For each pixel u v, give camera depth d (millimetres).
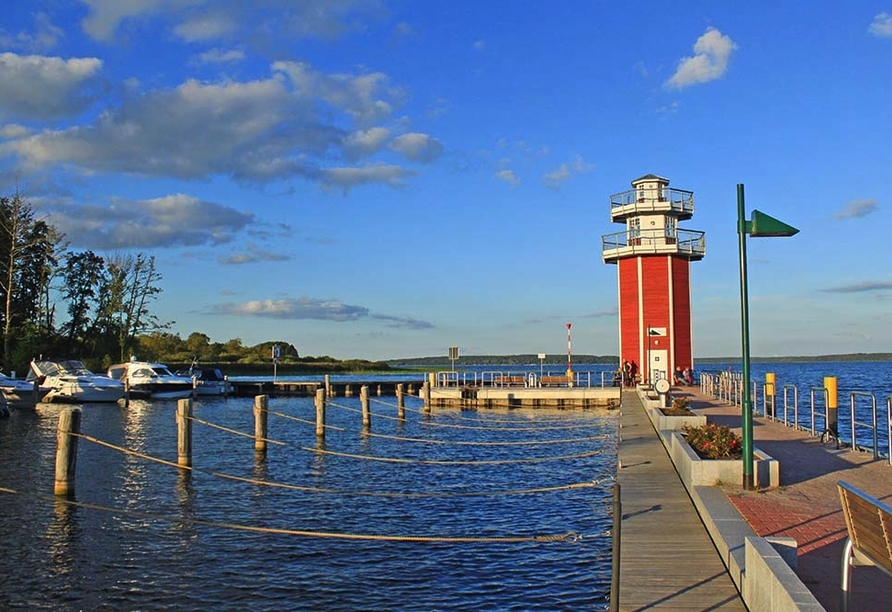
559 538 10953
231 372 104500
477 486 19891
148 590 11586
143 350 91500
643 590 8117
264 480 20859
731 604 7652
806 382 83250
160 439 30688
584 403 47156
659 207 48812
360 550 13445
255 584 11750
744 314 12070
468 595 11086
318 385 63344
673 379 48000
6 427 35125
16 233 67000
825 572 7891
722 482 12406
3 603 11109
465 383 54844
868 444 25625
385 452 27219
